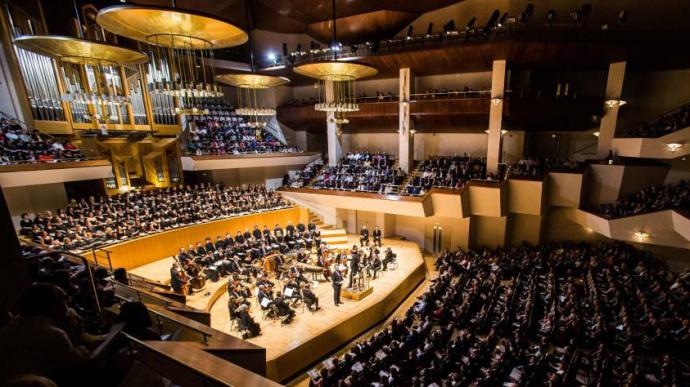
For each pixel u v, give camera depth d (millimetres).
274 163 21797
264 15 19781
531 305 11047
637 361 8016
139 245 12672
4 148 11578
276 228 16250
